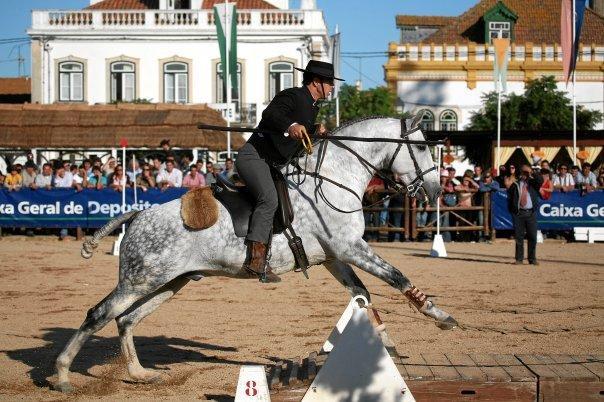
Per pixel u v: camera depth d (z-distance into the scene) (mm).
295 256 8312
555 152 33188
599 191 25172
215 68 49000
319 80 8422
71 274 17250
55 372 8719
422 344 10305
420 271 17672
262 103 48750
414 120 8812
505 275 17000
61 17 48969
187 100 49031
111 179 25500
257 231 8078
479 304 13359
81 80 49000
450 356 8461
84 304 13586
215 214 8203
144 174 24906
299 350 10094
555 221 25203
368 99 49750
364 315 7113
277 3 54688
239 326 11609
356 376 7066
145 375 8633
